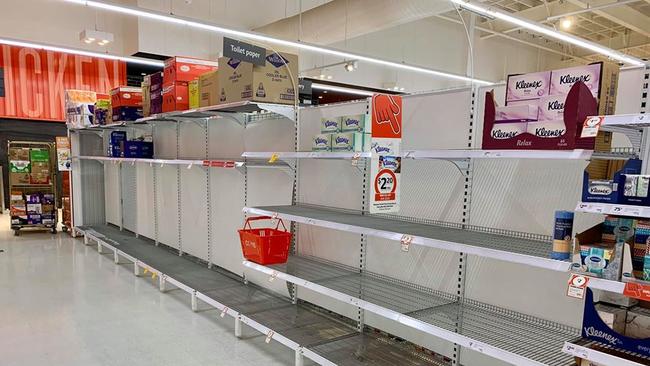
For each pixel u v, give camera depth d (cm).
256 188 413
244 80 333
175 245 557
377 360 261
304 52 1129
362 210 312
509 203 235
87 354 315
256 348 327
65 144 761
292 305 360
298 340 288
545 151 169
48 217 781
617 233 159
